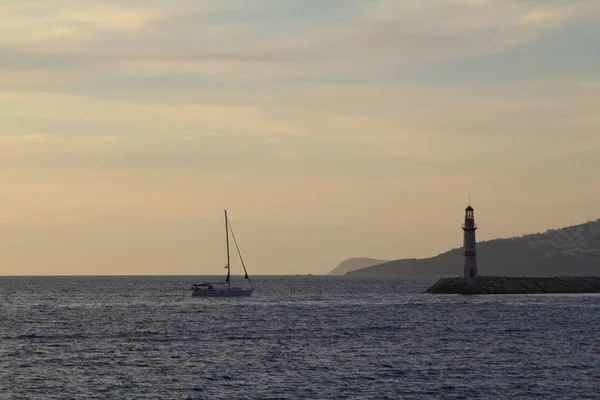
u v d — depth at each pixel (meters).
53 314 188.12
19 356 106.75
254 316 177.12
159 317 175.38
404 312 186.38
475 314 176.50
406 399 78.94
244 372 92.88
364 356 105.56
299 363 99.50
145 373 92.38
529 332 134.88
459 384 85.81
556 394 81.00
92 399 78.81
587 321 156.12
